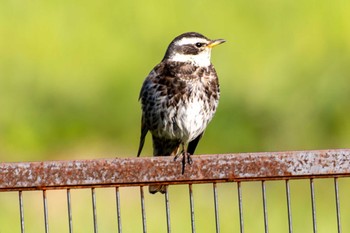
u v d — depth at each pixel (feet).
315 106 53.57
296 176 21.83
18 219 43.52
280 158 21.80
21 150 54.08
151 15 66.95
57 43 64.23
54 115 55.83
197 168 21.81
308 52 61.05
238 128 52.70
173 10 67.36
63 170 21.66
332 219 43.47
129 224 42.52
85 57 62.80
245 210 43.47
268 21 66.03
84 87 58.90
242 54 61.72
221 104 53.67
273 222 42.68
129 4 67.77
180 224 42.29
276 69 58.34
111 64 61.77
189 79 31.48
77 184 21.71
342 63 57.72
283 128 52.85
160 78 31.45
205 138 52.37
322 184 45.52
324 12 65.77
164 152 32.91
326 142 52.49
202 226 42.60
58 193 45.21
